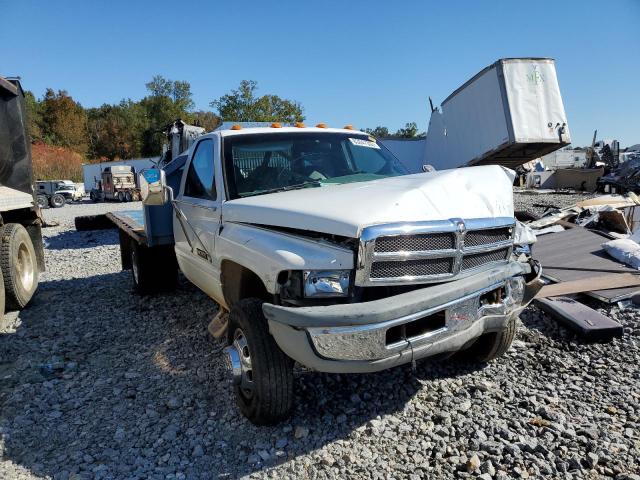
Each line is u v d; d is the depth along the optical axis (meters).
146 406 3.91
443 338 3.10
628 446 3.16
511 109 13.50
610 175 24.70
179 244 5.43
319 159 4.64
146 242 5.90
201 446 3.32
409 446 3.25
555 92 13.79
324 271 3.00
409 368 4.36
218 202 4.20
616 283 5.92
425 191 3.25
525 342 4.91
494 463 3.04
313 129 4.95
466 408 3.67
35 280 7.27
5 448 3.38
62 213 26.69
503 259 3.62
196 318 5.99
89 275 9.12
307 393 3.90
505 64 13.49
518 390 3.93
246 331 3.31
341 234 2.93
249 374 3.42
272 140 4.62
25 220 7.60
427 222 3.04
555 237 7.71
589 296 5.84
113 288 7.87
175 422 3.64
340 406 3.75
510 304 3.56
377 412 3.67
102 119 92.31
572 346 4.71
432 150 17.66
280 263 3.12
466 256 3.26
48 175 62.38
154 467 3.13
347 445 3.27
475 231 3.29
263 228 3.54
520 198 23.70
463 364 4.43
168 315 6.19
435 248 3.09
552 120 13.70
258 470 3.07
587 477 2.89
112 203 34.75
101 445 3.38
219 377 4.32
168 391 4.14
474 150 15.18
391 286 3.17
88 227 15.12
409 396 3.89
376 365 2.91
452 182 3.44
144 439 3.45
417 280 3.05
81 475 3.04
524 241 3.79
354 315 2.78
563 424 3.42
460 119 15.77
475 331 3.28
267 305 2.97
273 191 4.16
